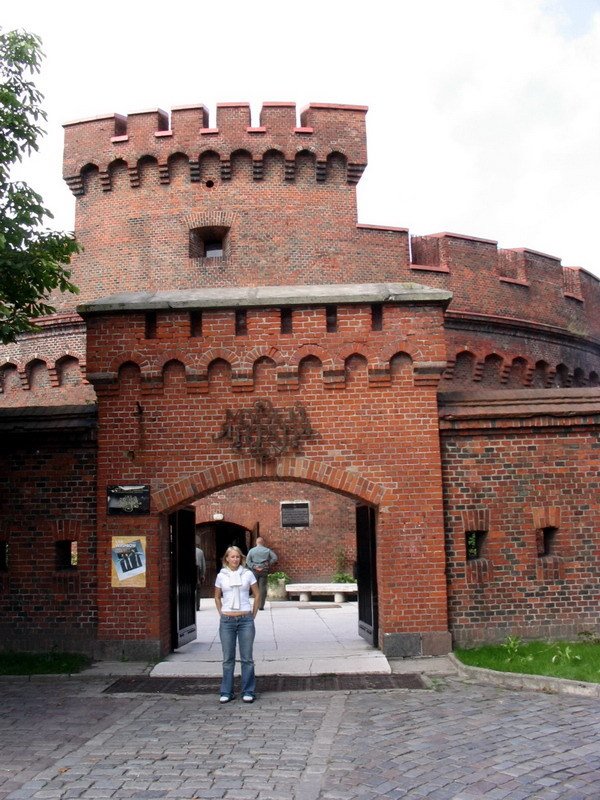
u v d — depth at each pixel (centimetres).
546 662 1130
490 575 1308
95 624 1313
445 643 1266
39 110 1245
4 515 1358
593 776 671
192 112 2606
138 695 1056
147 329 1354
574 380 3012
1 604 1337
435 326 1333
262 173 2584
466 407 1341
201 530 2792
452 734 813
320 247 2562
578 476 1336
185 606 1466
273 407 1330
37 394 2572
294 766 722
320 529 2486
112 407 1341
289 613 2014
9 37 1213
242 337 1338
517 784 655
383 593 1291
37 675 1171
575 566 1320
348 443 1316
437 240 2730
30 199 1211
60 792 662
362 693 1042
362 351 1327
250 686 1006
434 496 1303
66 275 1293
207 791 661
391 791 648
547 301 2912
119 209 2603
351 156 2617
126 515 1312
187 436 1327
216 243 2672
